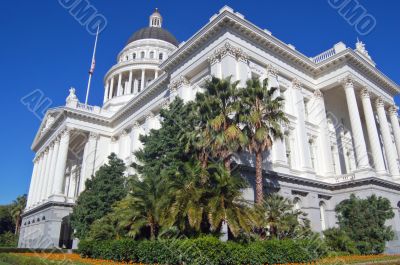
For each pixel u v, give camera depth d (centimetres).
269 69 3294
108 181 3353
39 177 6122
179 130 2789
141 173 2864
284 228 2069
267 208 2152
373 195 2848
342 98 4247
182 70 3584
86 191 3434
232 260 1576
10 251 3547
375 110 4278
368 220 2606
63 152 4909
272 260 1741
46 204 4666
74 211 3500
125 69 7075
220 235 1772
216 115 2259
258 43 3278
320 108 3747
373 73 3884
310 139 3600
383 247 2572
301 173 3262
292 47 3628
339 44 3700
